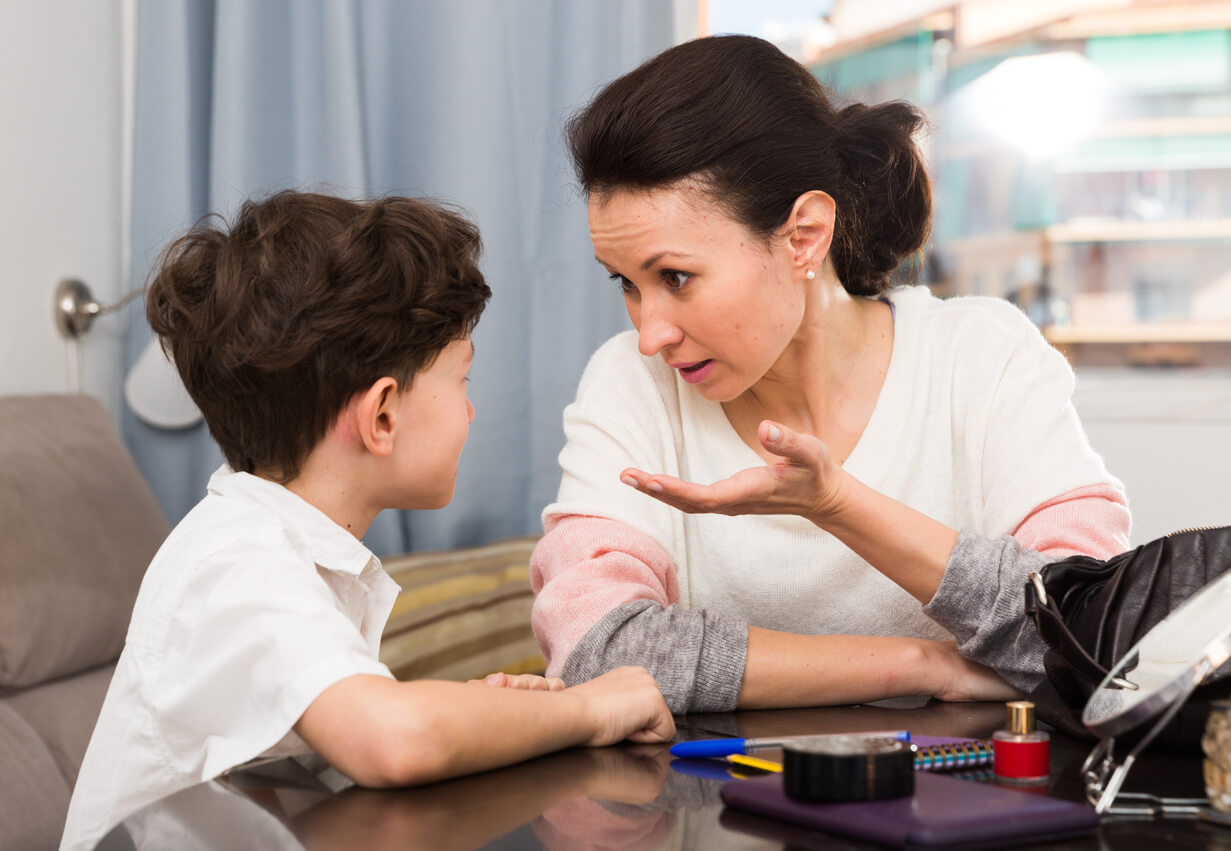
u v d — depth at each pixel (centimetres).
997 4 237
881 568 90
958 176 240
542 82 212
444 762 63
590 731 73
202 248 87
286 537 77
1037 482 102
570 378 213
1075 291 237
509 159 211
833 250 109
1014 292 239
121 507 167
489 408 210
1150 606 73
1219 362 231
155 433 212
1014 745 61
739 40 95
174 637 73
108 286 215
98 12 212
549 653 96
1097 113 234
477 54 210
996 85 238
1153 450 228
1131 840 51
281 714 67
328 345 79
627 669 81
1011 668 90
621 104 89
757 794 56
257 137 210
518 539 203
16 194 187
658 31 214
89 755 78
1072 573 77
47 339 196
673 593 105
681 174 87
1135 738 61
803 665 89
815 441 81
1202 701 61
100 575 155
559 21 211
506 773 66
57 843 127
